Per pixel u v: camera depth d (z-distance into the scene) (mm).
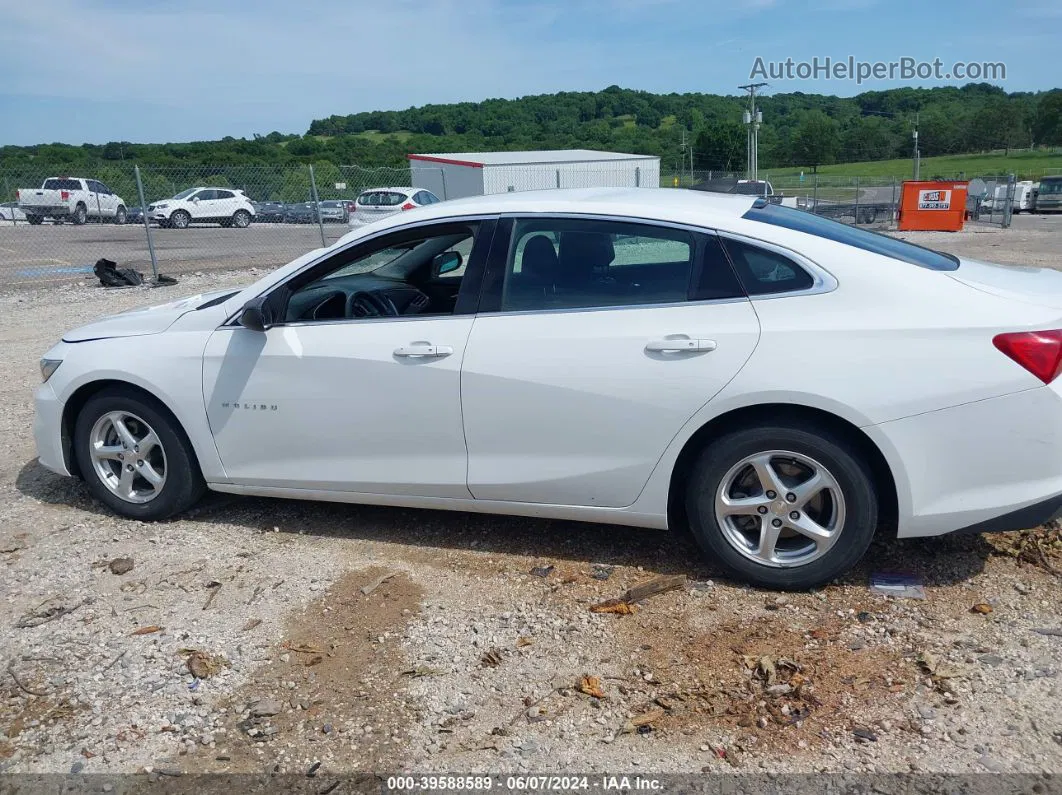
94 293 13492
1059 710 2879
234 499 4879
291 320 4199
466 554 4137
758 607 3572
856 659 3199
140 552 4250
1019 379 3271
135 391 4430
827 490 3521
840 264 3490
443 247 4566
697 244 3637
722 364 3486
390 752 2855
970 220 33406
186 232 27594
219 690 3189
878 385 3340
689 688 3092
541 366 3709
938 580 3715
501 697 3098
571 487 3811
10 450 5770
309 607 3711
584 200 3896
